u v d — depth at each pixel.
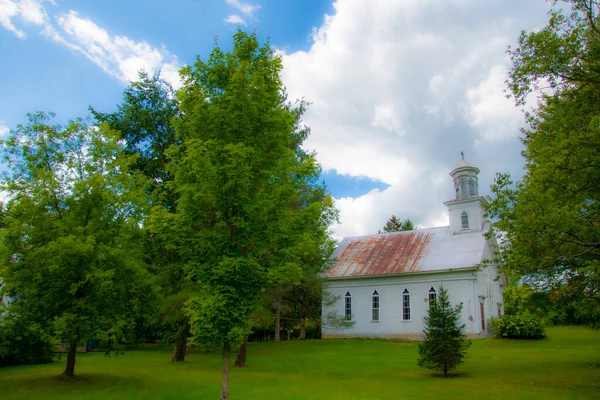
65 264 14.58
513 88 14.73
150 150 27.95
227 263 9.82
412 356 25.06
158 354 30.23
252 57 12.47
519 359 21.81
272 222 10.92
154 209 11.60
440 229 38.88
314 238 13.85
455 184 38.84
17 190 15.59
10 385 14.94
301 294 29.72
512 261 15.47
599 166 12.74
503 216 14.90
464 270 32.69
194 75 12.12
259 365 22.67
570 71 13.95
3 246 14.59
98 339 15.30
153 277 16.97
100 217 16.11
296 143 25.98
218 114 11.11
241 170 10.25
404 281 35.34
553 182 13.45
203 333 9.77
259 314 22.75
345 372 19.72
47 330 14.41
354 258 39.53
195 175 11.00
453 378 17.17
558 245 13.66
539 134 16.69
